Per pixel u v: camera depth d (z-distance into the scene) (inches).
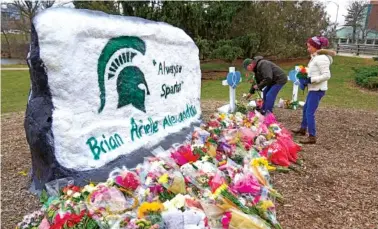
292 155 191.0
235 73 273.4
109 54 152.1
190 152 151.3
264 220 118.2
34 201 138.2
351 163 190.5
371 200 145.6
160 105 190.9
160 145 177.0
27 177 164.1
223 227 104.0
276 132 202.8
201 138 185.6
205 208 105.7
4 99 492.4
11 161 190.4
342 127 276.2
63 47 132.2
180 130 204.1
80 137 137.6
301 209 135.8
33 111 134.1
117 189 113.3
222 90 524.4
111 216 98.7
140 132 170.6
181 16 633.6
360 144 228.8
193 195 116.5
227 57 647.1
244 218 107.2
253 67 257.1
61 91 132.9
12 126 295.0
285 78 252.7
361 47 1063.0
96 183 129.3
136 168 136.3
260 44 739.4
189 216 98.2
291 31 796.6
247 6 722.2
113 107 155.5
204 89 540.1
